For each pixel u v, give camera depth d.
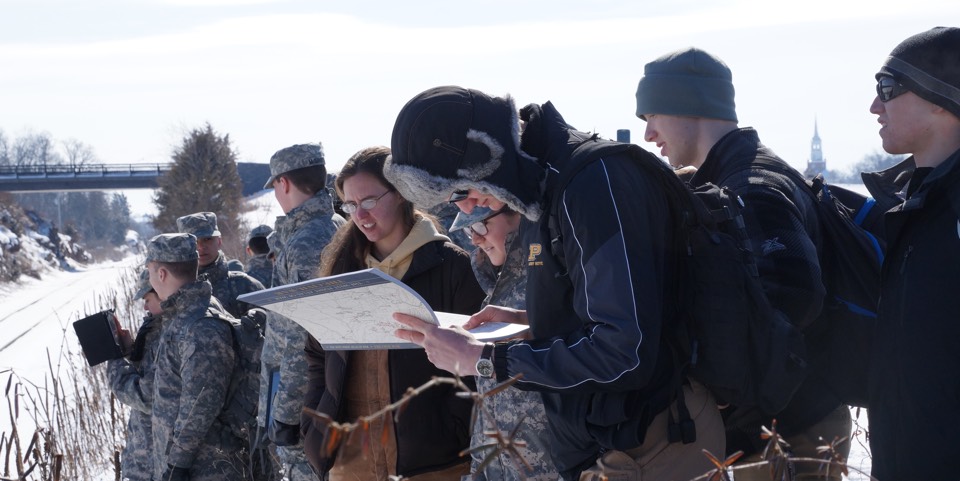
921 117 2.52
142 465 5.07
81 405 6.66
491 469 3.06
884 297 2.52
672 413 2.36
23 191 82.44
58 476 3.01
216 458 4.63
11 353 17.09
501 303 3.18
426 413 3.56
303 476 4.18
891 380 2.44
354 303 2.66
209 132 33.75
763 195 2.73
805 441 2.83
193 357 4.50
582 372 2.24
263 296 2.80
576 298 2.31
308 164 4.63
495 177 2.37
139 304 15.54
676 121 3.30
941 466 2.30
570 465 2.46
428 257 3.69
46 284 48.22
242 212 34.22
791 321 2.61
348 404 3.68
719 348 2.34
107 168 82.75
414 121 2.41
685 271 2.41
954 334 2.30
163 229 33.38
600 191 2.26
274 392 4.20
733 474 2.48
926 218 2.41
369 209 3.64
